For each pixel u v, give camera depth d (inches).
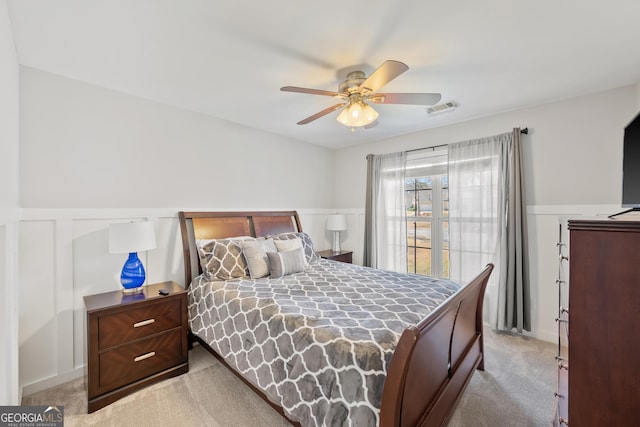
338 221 169.6
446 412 60.8
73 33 66.6
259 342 69.4
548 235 110.3
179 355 87.7
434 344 55.5
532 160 113.7
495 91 99.7
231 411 71.2
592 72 86.2
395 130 146.9
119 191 98.5
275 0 56.4
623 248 41.3
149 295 85.7
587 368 43.9
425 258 149.6
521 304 112.4
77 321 87.1
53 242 83.5
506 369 90.5
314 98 105.3
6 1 55.1
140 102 103.7
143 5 57.5
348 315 66.0
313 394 54.5
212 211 124.1
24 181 79.4
